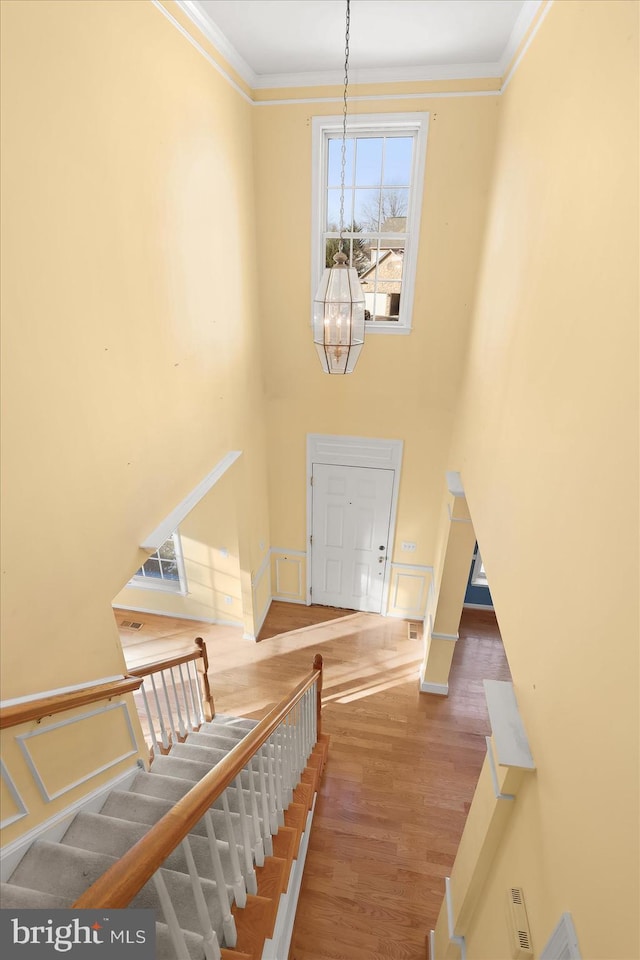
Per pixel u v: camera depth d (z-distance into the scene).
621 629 1.27
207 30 3.28
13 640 1.98
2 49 1.73
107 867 2.10
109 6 2.29
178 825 1.20
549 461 2.03
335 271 3.13
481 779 2.35
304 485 5.82
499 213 3.63
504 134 3.70
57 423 2.17
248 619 5.69
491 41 3.54
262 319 5.07
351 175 4.56
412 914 3.16
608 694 1.29
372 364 5.09
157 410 3.07
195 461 3.70
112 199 2.44
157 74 2.76
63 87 2.04
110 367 2.54
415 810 3.87
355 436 5.45
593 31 1.92
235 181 4.09
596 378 1.64
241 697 5.01
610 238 1.62
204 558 5.75
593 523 1.53
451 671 5.40
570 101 2.16
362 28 3.39
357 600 6.34
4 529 1.90
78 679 2.43
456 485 4.32
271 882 2.04
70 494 2.29
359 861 3.48
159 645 5.73
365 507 5.79
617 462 1.41
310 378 5.27
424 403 5.15
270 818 2.37
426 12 3.20
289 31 3.43
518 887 1.80
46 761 2.26
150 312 2.89
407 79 4.01
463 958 2.48
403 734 4.60
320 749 3.98
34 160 1.92
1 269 1.81
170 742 3.70
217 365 4.00
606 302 1.61
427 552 5.86
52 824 2.30
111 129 2.38
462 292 4.62
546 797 1.65
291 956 2.94
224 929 1.65
